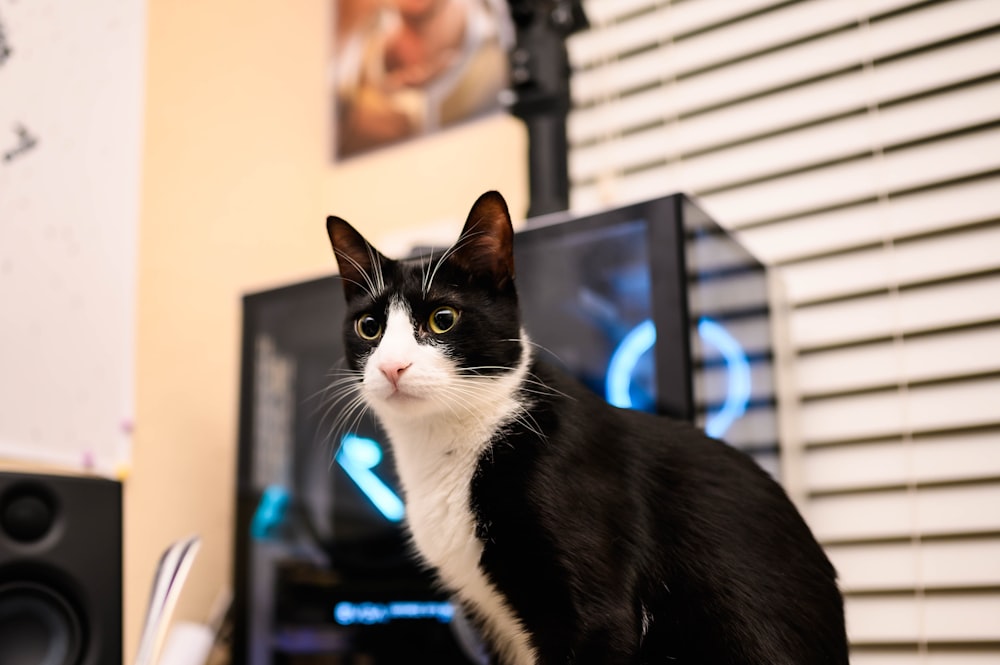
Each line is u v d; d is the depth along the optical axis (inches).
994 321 73.9
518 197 98.8
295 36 112.2
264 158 104.4
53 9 82.3
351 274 61.5
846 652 55.8
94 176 83.0
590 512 51.4
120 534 50.7
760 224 84.7
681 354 64.6
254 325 85.0
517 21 90.0
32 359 75.6
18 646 46.4
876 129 80.6
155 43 92.7
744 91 87.0
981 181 76.0
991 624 70.1
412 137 108.2
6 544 46.2
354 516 81.5
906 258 77.9
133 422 83.0
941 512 73.4
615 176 92.1
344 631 79.6
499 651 59.1
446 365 55.0
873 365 78.1
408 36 110.8
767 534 55.3
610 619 49.4
